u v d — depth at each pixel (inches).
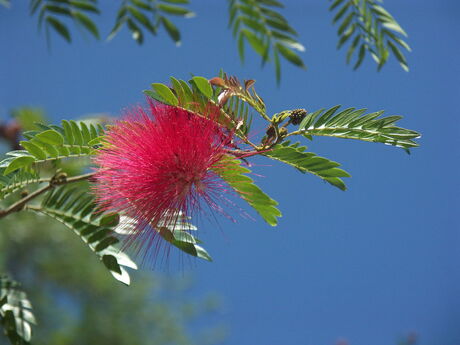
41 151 15.6
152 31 19.5
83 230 16.1
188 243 15.6
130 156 15.0
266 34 18.4
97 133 16.1
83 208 16.4
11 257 58.5
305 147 15.5
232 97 15.2
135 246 15.0
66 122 15.6
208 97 15.0
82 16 19.1
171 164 14.9
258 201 15.9
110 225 15.9
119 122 15.1
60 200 16.6
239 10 18.4
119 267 15.5
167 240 14.9
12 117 23.4
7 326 16.2
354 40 19.4
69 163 17.6
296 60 18.4
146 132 15.0
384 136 15.2
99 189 15.3
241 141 15.2
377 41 19.2
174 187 14.8
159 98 15.0
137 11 19.3
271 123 15.4
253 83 15.4
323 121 15.4
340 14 19.3
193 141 14.9
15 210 16.6
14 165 15.5
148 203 14.9
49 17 19.0
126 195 15.0
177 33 19.6
